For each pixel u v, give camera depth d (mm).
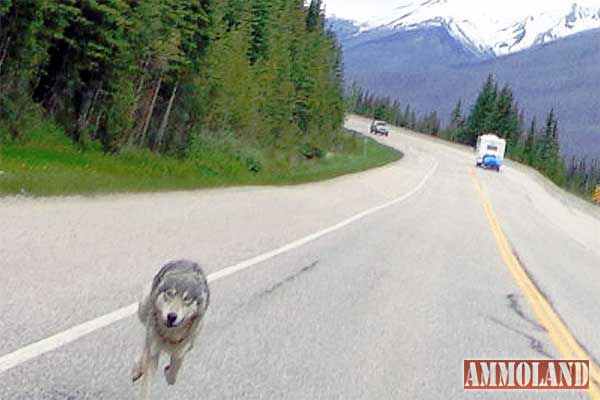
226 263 11844
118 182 20750
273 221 18734
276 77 67438
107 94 39469
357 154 83625
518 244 23391
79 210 14633
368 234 19469
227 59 54969
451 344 9039
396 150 98562
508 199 49781
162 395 5809
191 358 6852
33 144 33875
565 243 27516
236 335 7844
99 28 37469
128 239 12281
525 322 11031
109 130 39375
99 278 9078
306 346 7867
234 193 24750
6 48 32969
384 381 7160
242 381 6457
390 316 10008
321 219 21281
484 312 11336
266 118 64750
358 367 7465
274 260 12938
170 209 17531
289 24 77562
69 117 39281
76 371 5926
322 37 91375
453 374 7793
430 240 20391
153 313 4621
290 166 58031
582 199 73500
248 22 60531
